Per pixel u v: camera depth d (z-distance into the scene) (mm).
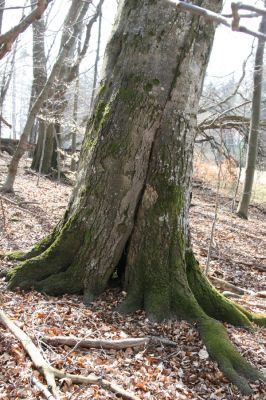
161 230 6051
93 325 5281
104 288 6168
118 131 5906
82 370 4316
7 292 5820
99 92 6203
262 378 4836
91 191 6098
